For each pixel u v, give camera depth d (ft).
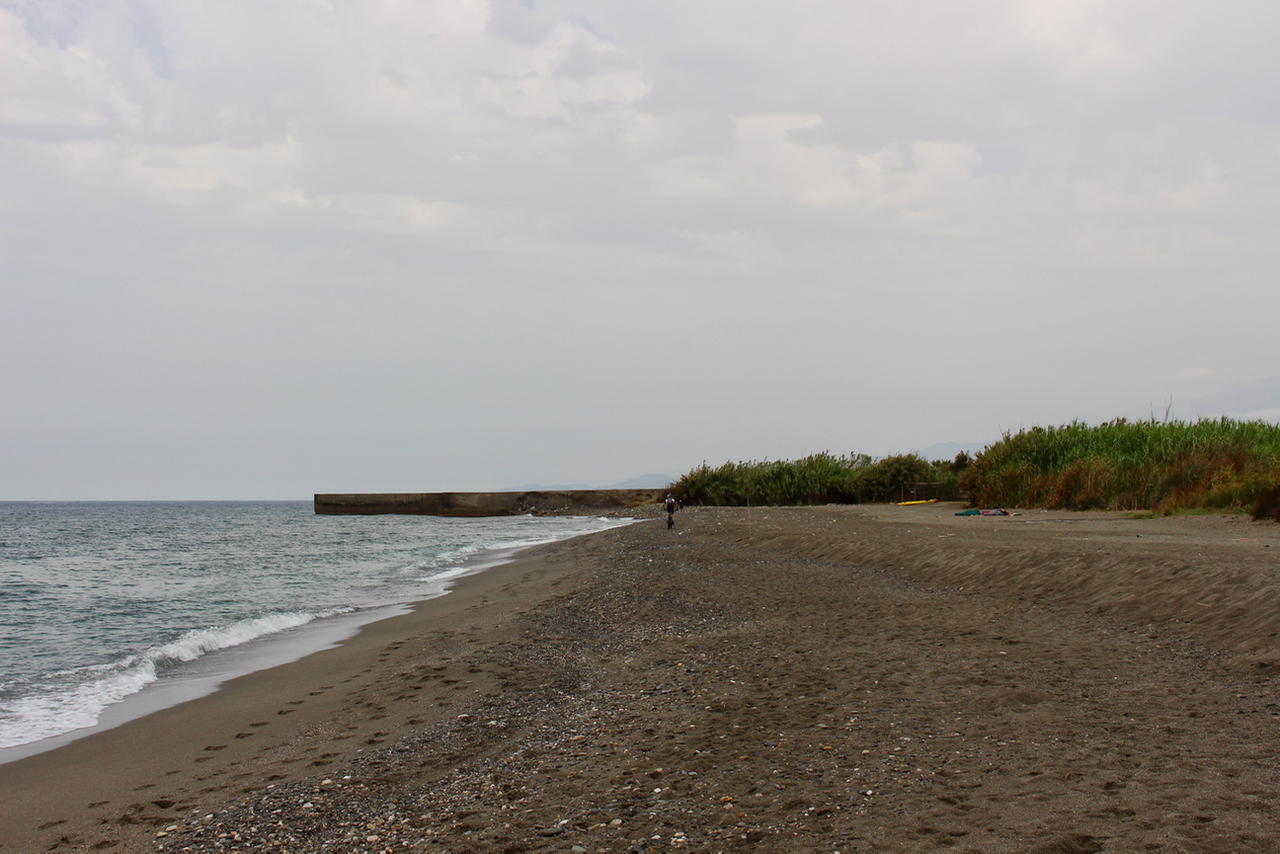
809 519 88.63
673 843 14.07
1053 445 92.27
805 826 14.24
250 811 18.03
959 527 66.64
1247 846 11.64
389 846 15.26
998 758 16.85
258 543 129.80
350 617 50.75
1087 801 13.99
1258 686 20.63
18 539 150.71
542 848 14.38
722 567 55.67
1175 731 17.63
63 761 23.89
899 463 136.56
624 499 198.29
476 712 24.94
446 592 60.64
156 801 19.52
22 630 49.93
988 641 28.68
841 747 18.52
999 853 12.37
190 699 31.04
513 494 207.51
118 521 243.81
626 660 31.12
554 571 65.21
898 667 25.82
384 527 168.86
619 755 19.49
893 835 13.46
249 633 45.52
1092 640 27.63
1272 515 52.13
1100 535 51.11
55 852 16.80
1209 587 29.50
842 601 39.40
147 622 52.70
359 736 23.67
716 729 20.76
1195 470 70.23
